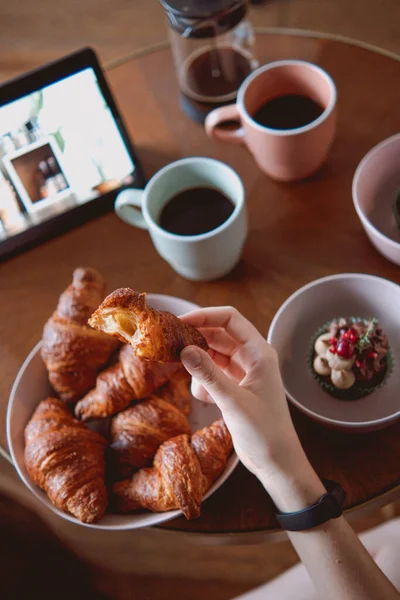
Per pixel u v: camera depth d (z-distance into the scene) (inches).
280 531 20.6
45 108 24.5
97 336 22.8
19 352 25.3
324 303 23.7
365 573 18.9
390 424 20.7
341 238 25.6
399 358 22.9
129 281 25.9
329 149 27.6
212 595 34.2
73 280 25.0
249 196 27.2
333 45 29.9
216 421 21.3
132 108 29.9
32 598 30.1
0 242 26.6
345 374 21.7
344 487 20.9
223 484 21.4
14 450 21.9
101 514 20.3
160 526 21.1
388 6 45.6
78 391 22.8
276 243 26.0
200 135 28.8
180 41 29.3
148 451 21.3
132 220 25.5
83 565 34.5
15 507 33.2
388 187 25.9
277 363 20.4
